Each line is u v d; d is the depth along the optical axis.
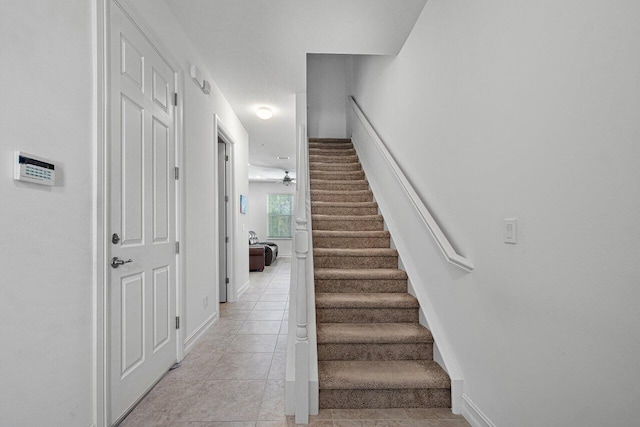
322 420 1.84
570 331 1.14
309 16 2.56
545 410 1.25
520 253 1.40
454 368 1.97
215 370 2.46
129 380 1.87
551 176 1.22
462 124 1.91
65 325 1.37
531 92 1.33
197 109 3.05
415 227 2.66
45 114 1.27
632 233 0.93
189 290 2.83
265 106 4.41
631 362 0.94
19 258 1.15
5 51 1.11
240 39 2.84
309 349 2.08
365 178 4.54
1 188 1.09
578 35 1.11
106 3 1.64
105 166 1.63
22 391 1.16
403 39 2.92
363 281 2.76
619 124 0.97
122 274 1.80
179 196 2.57
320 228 3.59
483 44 1.69
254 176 10.25
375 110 4.15
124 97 1.83
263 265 7.86
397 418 1.86
